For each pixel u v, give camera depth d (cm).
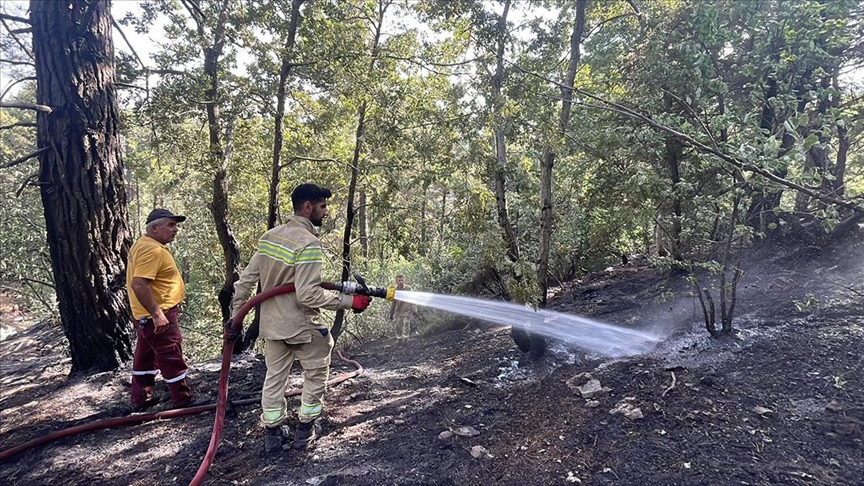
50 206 459
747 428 248
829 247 500
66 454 318
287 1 531
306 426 302
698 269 574
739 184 296
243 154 657
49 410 393
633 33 468
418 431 306
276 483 265
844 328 330
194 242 1096
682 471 224
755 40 329
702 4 324
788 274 473
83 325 469
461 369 423
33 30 452
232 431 336
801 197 449
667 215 406
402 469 264
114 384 441
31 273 976
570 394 319
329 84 541
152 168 702
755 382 289
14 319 1579
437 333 664
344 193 730
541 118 339
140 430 349
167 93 525
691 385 297
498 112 357
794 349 316
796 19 305
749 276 497
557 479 234
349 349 644
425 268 765
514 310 390
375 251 841
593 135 352
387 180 586
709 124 314
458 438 289
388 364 502
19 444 337
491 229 372
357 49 516
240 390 420
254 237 760
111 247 477
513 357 414
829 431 235
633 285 632
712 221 397
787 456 223
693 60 357
